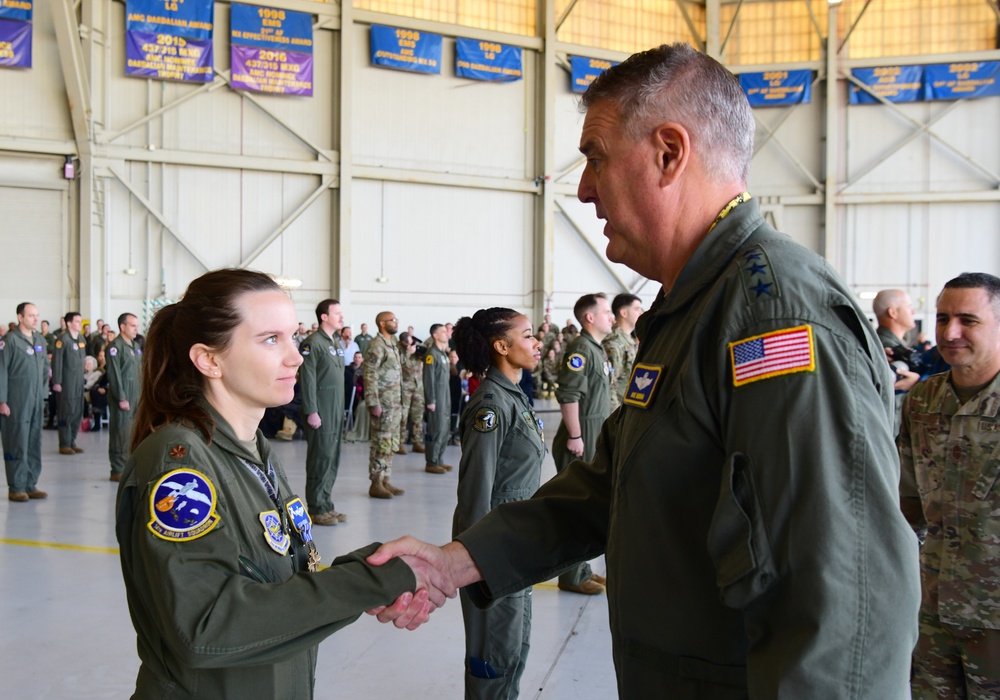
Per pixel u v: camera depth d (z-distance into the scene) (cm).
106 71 1327
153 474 114
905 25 1675
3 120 1277
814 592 85
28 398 632
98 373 1131
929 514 214
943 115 1681
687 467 104
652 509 107
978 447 204
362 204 1485
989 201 1686
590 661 322
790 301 96
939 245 1703
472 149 1557
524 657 251
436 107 1528
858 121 1709
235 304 128
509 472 263
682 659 106
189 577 107
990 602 199
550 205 1597
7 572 436
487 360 269
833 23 1670
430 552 131
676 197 113
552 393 1518
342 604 114
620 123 114
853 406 90
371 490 663
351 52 1455
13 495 629
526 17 1588
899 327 329
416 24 1486
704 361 103
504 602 243
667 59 113
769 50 1706
